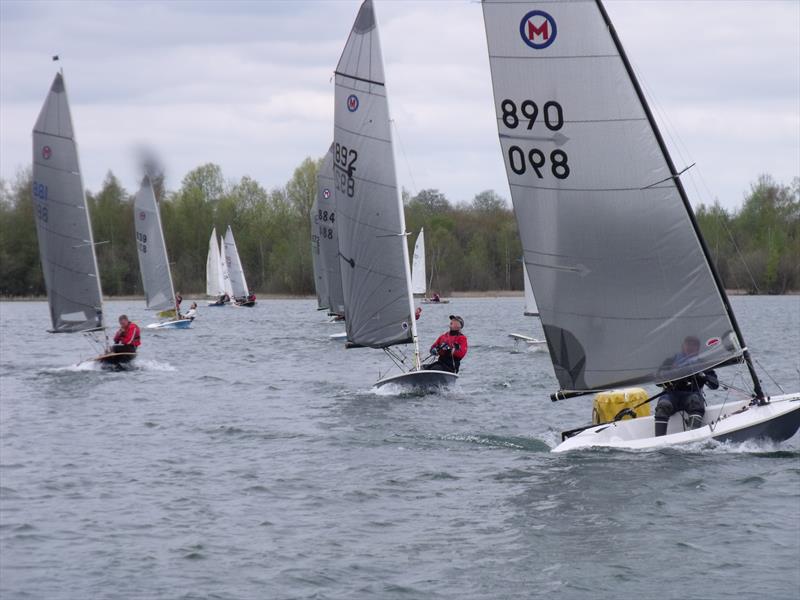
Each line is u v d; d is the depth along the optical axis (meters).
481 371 65.69
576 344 34.19
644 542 24.47
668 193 32.44
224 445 38.31
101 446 38.62
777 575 22.14
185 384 60.84
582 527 25.75
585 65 32.56
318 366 73.56
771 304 191.88
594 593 21.39
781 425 32.78
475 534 25.41
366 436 39.47
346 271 56.19
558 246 33.84
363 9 53.81
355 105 54.56
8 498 29.92
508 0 33.00
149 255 137.62
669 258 32.75
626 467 31.38
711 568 22.66
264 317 160.62
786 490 28.47
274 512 27.88
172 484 31.48
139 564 23.56
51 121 71.56
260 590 21.81
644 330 33.38
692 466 31.20
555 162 33.38
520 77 33.28
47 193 72.19
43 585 22.28
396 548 24.45
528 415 44.97
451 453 35.59
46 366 75.38
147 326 131.50
